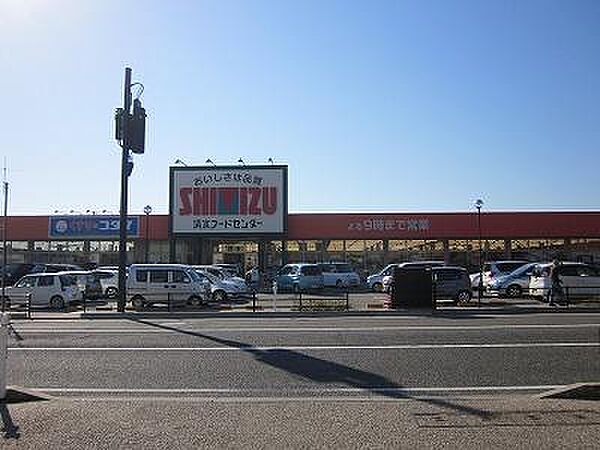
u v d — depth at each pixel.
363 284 46.09
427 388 10.57
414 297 25.66
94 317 24.62
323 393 10.30
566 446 6.85
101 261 51.22
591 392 9.30
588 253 48.50
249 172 47.53
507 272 33.56
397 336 16.58
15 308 30.03
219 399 9.64
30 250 51.06
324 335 16.97
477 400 9.26
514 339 15.77
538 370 11.95
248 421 8.03
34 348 15.18
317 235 48.19
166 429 7.67
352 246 50.06
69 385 11.06
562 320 20.38
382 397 9.87
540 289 27.83
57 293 29.94
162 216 48.94
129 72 26.38
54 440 7.22
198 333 17.86
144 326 20.27
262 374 11.88
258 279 44.12
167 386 10.94
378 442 7.09
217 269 35.25
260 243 49.94
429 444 6.98
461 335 16.61
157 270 29.14
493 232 47.50
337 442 7.11
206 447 6.96
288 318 22.77
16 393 9.36
